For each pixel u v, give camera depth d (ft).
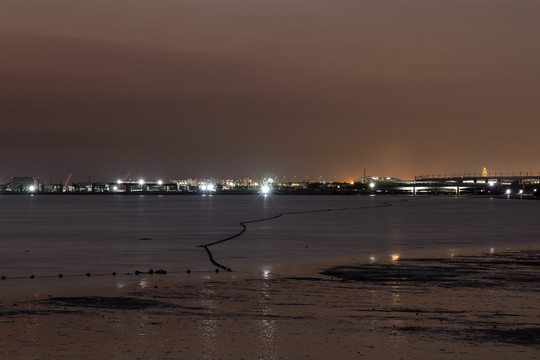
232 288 87.56
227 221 307.58
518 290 85.30
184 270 110.73
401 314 68.64
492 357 52.03
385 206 596.29
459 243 170.40
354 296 80.43
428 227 250.37
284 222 294.66
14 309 71.72
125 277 100.53
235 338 57.98
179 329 61.46
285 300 77.51
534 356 52.31
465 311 70.33
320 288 87.40
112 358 51.57
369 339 57.67
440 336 58.80
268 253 143.54
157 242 178.60
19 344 55.72
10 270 112.16
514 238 189.06
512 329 61.52
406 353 53.21
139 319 66.08
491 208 522.47
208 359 51.42
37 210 502.79
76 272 108.78
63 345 55.36
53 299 78.48
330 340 57.31
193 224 279.69
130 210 495.41
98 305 74.18
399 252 144.36
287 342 56.59
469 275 101.50
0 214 414.21
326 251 147.95
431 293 82.74
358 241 178.60
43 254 143.95
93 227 258.57
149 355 52.42
